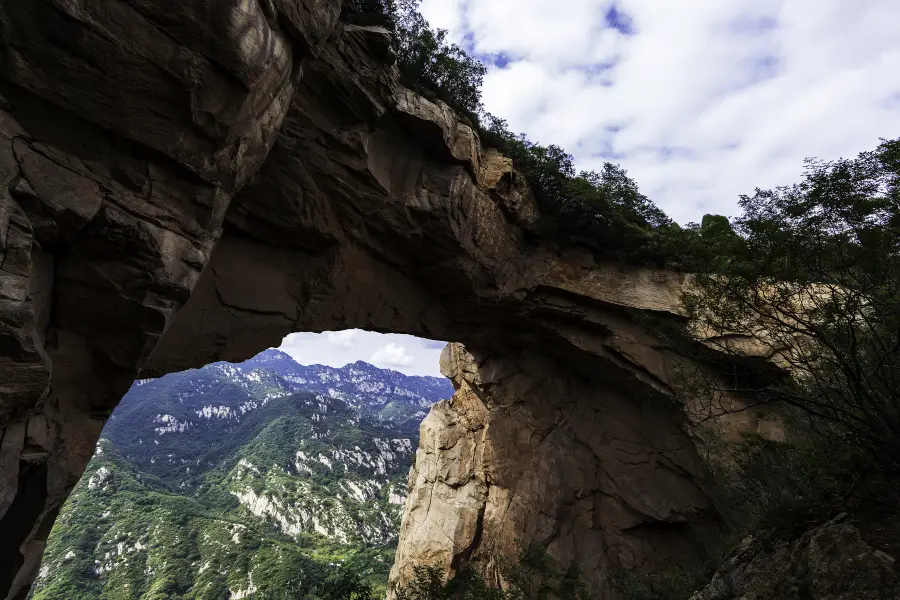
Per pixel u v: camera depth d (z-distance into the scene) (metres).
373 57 15.87
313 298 18.14
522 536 24.78
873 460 6.76
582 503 24.39
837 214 7.06
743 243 8.05
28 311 7.21
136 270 9.20
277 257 17.41
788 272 7.52
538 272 24.41
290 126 15.30
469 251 20.53
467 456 31.45
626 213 26.28
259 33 9.97
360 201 17.44
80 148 8.54
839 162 7.11
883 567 5.19
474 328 25.02
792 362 8.58
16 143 7.70
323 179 16.44
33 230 7.92
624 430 24.98
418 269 20.83
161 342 14.93
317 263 17.94
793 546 6.90
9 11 7.35
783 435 18.67
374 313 20.69
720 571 8.46
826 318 7.29
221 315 16.20
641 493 23.33
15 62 7.56
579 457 25.36
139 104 8.84
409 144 18.53
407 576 29.22
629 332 23.80
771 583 6.75
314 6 11.54
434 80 20.55
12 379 7.16
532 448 26.91
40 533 8.99
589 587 21.52
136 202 9.24
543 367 27.64
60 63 7.94
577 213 24.36
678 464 22.72
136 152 9.20
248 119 10.77
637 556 22.44
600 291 24.31
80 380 9.27
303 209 16.56
